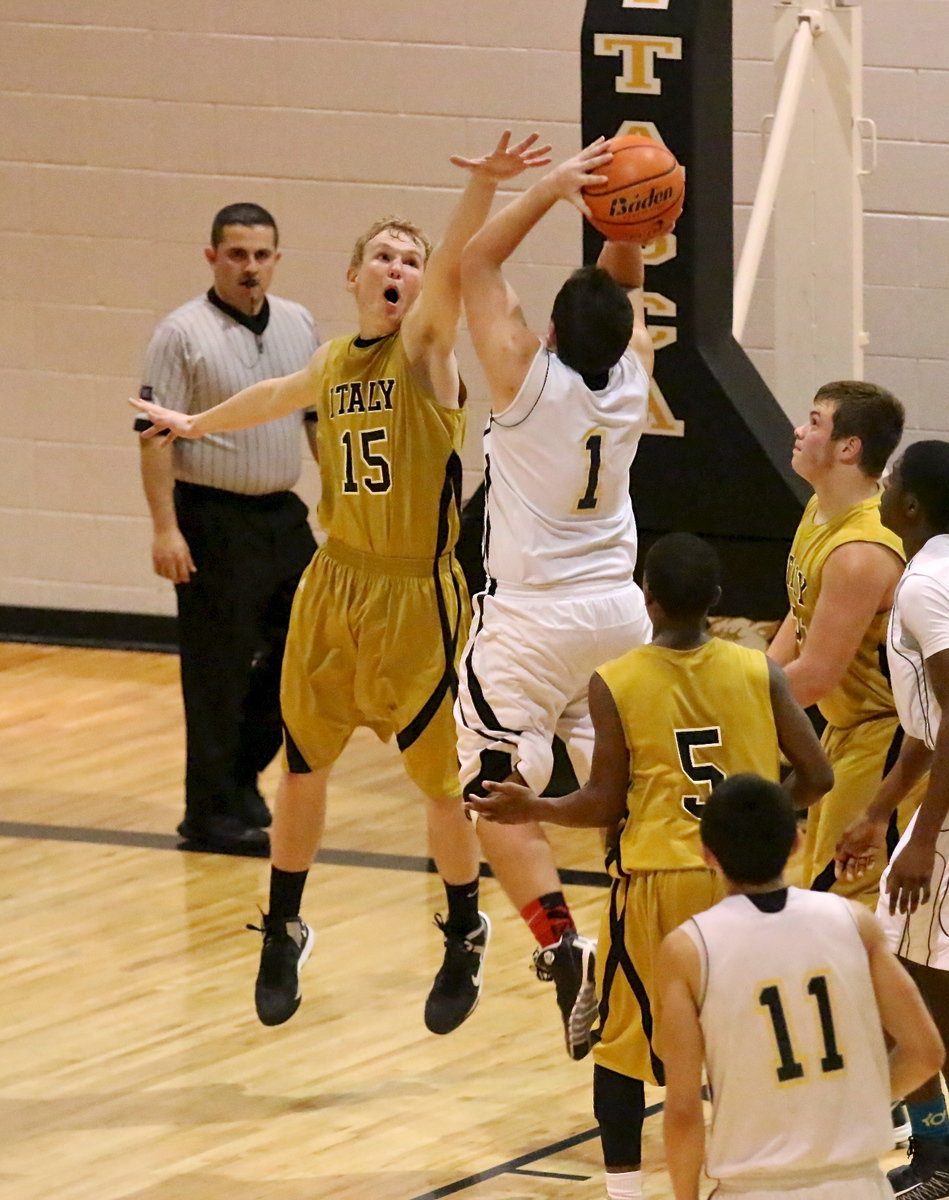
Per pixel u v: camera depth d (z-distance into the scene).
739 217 27.64
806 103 24.27
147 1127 15.27
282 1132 15.13
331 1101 15.71
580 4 27.77
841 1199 9.57
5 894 20.72
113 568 31.09
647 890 11.96
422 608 15.34
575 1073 16.19
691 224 21.31
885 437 14.06
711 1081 9.73
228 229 21.58
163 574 21.95
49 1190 14.20
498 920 19.89
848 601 13.82
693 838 11.90
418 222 28.92
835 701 14.44
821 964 9.77
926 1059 9.91
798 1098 9.62
